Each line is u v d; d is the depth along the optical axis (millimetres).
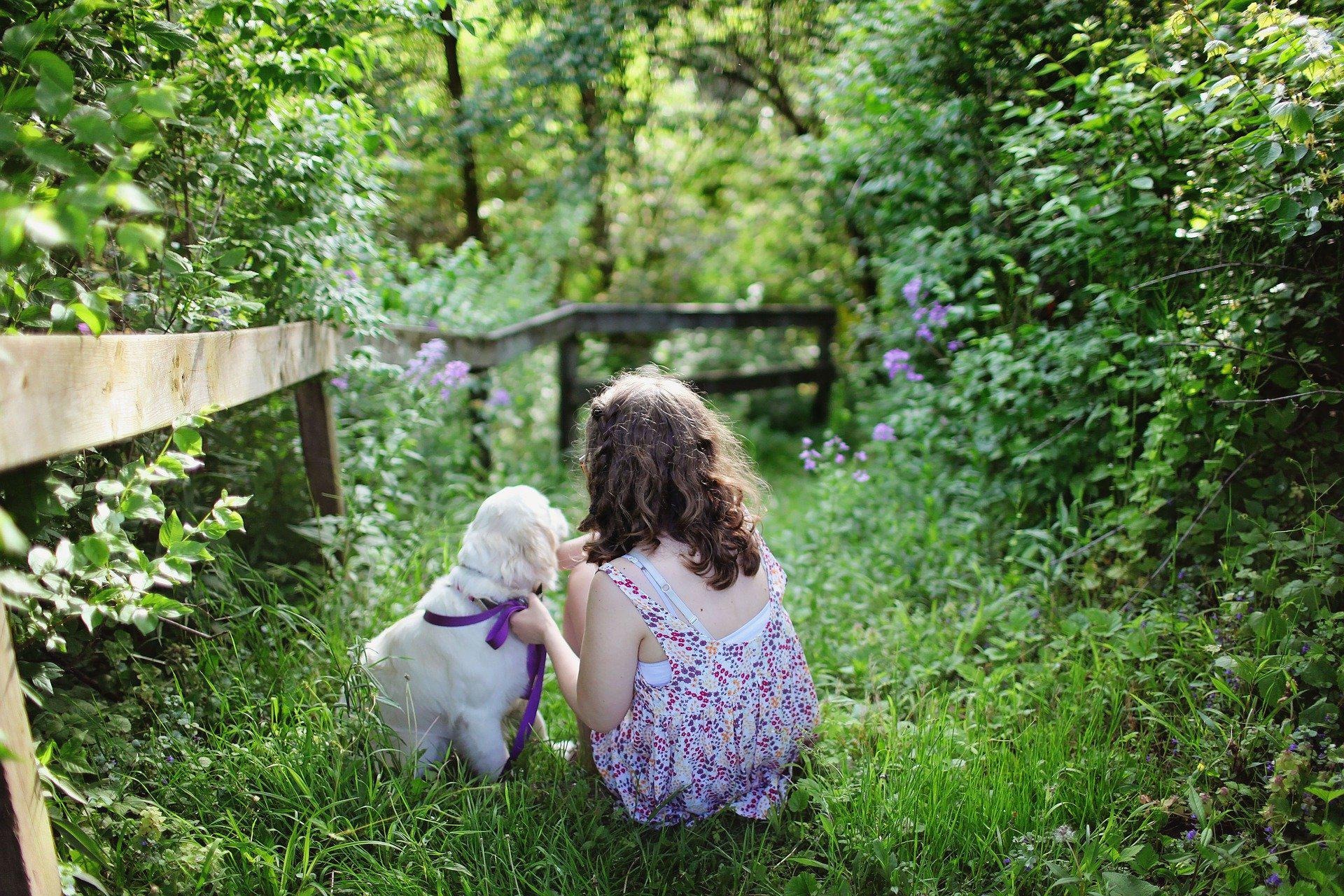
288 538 3121
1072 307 3785
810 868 2055
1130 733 2322
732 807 2164
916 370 4777
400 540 3529
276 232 2719
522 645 2352
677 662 2002
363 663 2469
